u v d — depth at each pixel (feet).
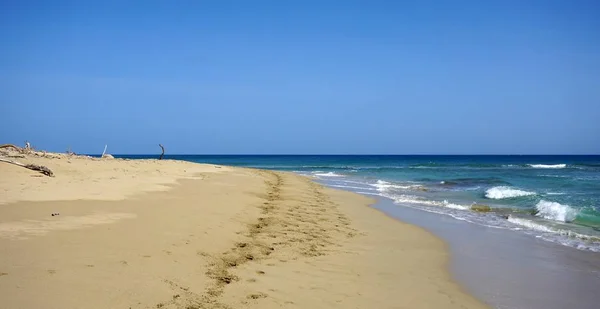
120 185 45.98
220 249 22.53
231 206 37.73
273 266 21.04
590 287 21.06
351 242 29.12
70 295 13.70
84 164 65.41
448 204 52.95
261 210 38.22
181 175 69.41
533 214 44.86
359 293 18.52
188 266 18.67
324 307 16.31
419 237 32.55
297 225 33.06
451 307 17.84
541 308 18.26
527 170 149.28
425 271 23.11
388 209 48.73
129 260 18.08
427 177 111.14
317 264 22.45
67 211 27.89
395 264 24.08
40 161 59.52
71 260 17.15
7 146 71.10
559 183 80.18
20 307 12.38
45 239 20.07
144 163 85.92
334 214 41.73
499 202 54.80
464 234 34.19
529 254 27.68
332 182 93.45
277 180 82.28
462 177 108.37
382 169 172.35
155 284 15.78
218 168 104.73
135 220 26.45
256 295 16.60
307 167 207.72
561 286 21.20
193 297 15.30
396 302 17.87
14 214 25.82
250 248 23.97
